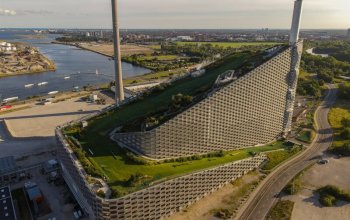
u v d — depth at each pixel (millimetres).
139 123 114500
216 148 125875
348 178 125375
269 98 142500
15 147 153125
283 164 135625
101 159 102812
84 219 98312
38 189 110750
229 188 116250
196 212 101625
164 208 95562
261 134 146875
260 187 117625
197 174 102812
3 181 120188
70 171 108688
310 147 152750
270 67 135625
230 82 126125
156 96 145375
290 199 110125
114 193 83500
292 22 144875
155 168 101250
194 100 119938
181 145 113000
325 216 100750
